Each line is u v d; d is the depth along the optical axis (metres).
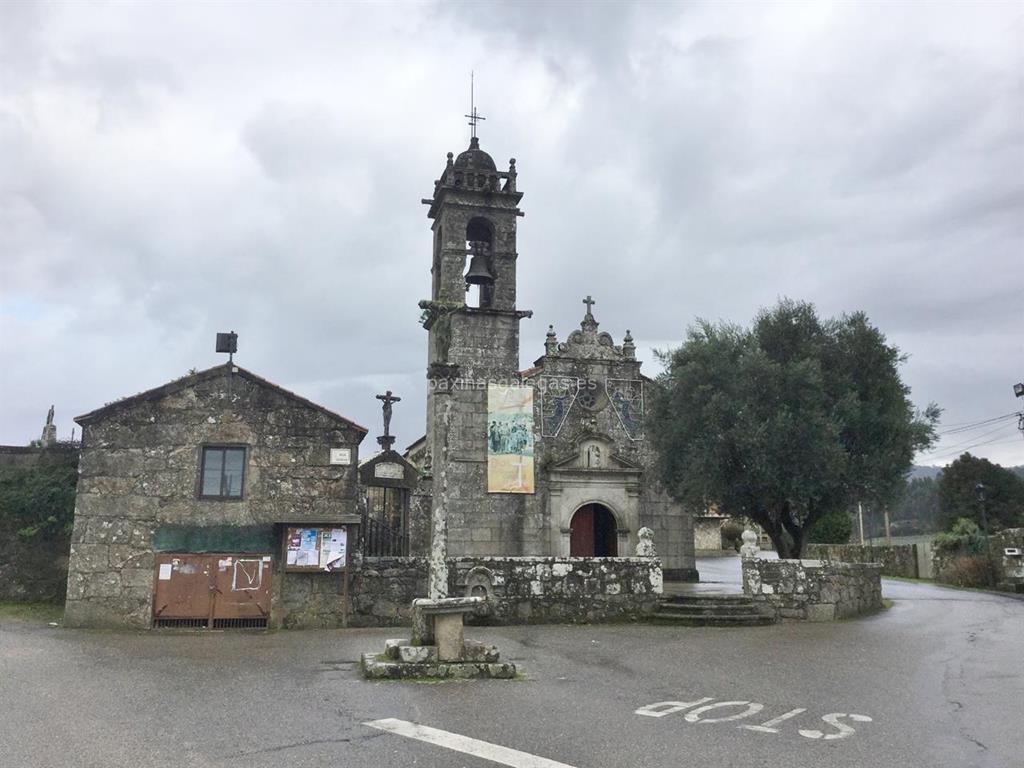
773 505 23.69
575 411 28.44
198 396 17.77
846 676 10.77
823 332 24.94
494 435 27.03
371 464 25.75
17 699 8.98
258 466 17.69
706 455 23.19
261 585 17.06
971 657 12.52
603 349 29.22
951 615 19.39
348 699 8.97
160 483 17.31
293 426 18.02
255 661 11.88
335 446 18.12
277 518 17.27
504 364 27.53
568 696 9.28
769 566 18.36
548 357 28.64
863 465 23.39
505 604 17.19
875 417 23.59
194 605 16.78
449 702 8.87
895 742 7.31
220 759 6.59
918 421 24.47
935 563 34.75
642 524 28.11
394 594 17.55
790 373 23.05
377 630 16.48
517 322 27.77
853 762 6.68
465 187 27.72
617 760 6.64
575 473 27.55
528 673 10.91
